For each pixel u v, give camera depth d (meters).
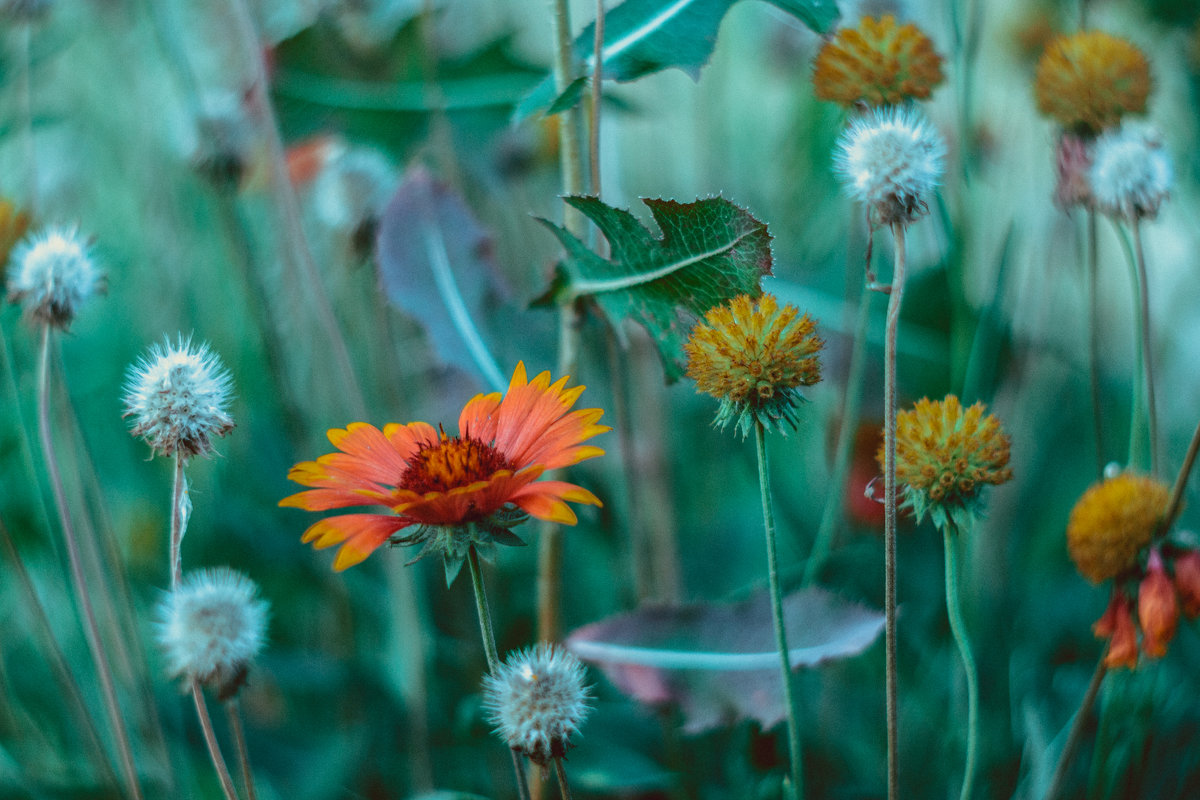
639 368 0.69
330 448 0.82
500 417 0.50
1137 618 0.52
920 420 0.48
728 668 0.55
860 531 0.73
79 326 0.94
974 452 0.48
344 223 0.69
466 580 0.71
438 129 0.70
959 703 0.63
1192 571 0.51
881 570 0.68
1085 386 0.83
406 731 0.66
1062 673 0.66
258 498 0.81
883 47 0.54
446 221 0.62
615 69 0.54
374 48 0.71
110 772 0.58
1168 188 0.54
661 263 0.52
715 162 0.97
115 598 0.66
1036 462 0.76
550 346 0.72
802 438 0.84
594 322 0.69
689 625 0.56
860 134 0.47
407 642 0.63
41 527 0.70
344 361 0.63
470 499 0.47
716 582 0.76
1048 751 0.58
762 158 1.08
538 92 0.55
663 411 0.77
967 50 0.62
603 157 0.65
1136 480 0.52
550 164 0.83
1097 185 0.54
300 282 0.77
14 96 0.78
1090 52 0.56
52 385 0.64
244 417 0.85
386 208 0.62
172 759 0.62
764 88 1.10
